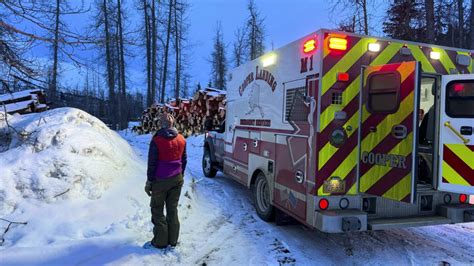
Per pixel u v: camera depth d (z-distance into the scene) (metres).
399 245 4.96
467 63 4.71
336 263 4.35
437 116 4.48
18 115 7.39
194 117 18.83
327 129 4.20
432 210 4.62
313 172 4.24
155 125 23.55
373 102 4.20
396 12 15.47
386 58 4.39
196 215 5.94
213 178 9.47
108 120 28.81
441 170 4.35
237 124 7.20
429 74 4.53
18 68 5.35
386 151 4.04
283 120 5.06
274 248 4.76
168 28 31.81
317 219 4.16
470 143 4.14
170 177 4.37
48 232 4.34
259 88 6.02
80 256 3.98
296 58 4.73
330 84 4.18
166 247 4.41
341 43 4.20
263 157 5.79
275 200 5.33
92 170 5.48
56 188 4.93
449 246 4.94
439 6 14.63
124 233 4.55
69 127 6.18
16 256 3.85
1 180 4.77
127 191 5.65
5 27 4.98
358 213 4.13
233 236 5.15
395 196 3.94
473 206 4.58
